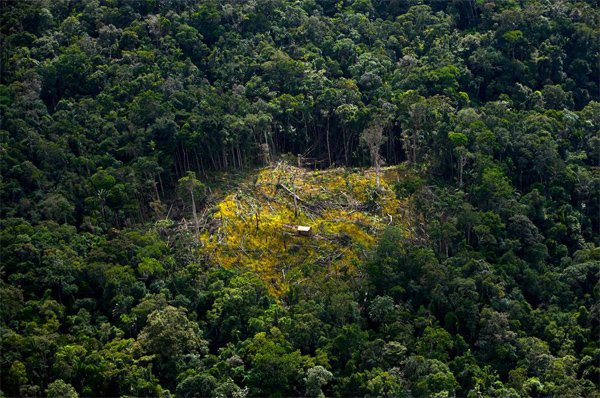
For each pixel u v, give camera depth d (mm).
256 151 153625
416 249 135500
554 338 127938
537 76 172375
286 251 138500
